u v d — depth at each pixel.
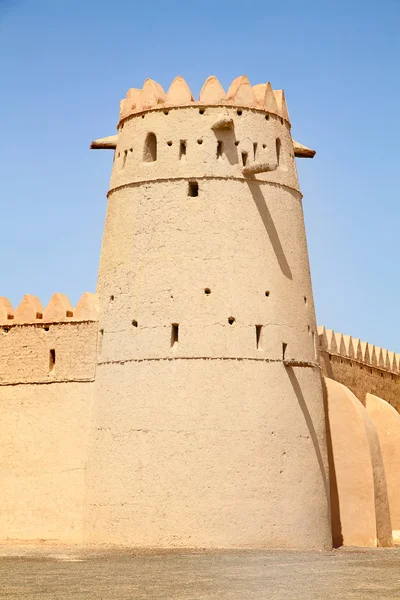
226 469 29.56
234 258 30.92
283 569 24.17
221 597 19.41
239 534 29.31
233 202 31.34
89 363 32.56
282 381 30.88
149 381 30.38
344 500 33.34
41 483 32.53
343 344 40.66
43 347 33.59
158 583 21.31
